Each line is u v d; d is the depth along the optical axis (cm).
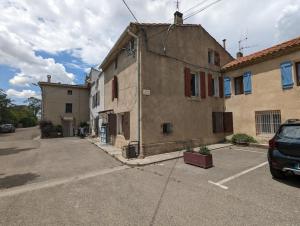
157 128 991
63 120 2498
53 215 387
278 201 425
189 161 773
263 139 1114
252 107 1180
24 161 930
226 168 700
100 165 811
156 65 1017
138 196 471
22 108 5603
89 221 361
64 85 2523
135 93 997
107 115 1481
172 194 479
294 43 947
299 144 488
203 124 1218
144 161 820
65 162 886
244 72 1231
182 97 1118
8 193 516
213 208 401
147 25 992
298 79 981
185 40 1170
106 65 1573
